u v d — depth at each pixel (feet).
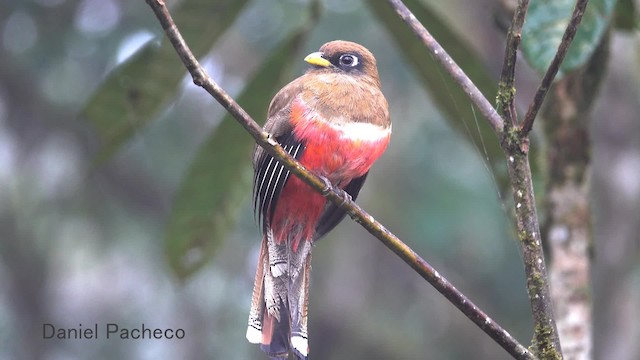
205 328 46.75
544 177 24.18
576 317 23.90
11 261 45.62
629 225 45.11
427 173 46.96
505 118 16.07
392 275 49.96
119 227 45.98
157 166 45.19
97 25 42.29
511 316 50.21
